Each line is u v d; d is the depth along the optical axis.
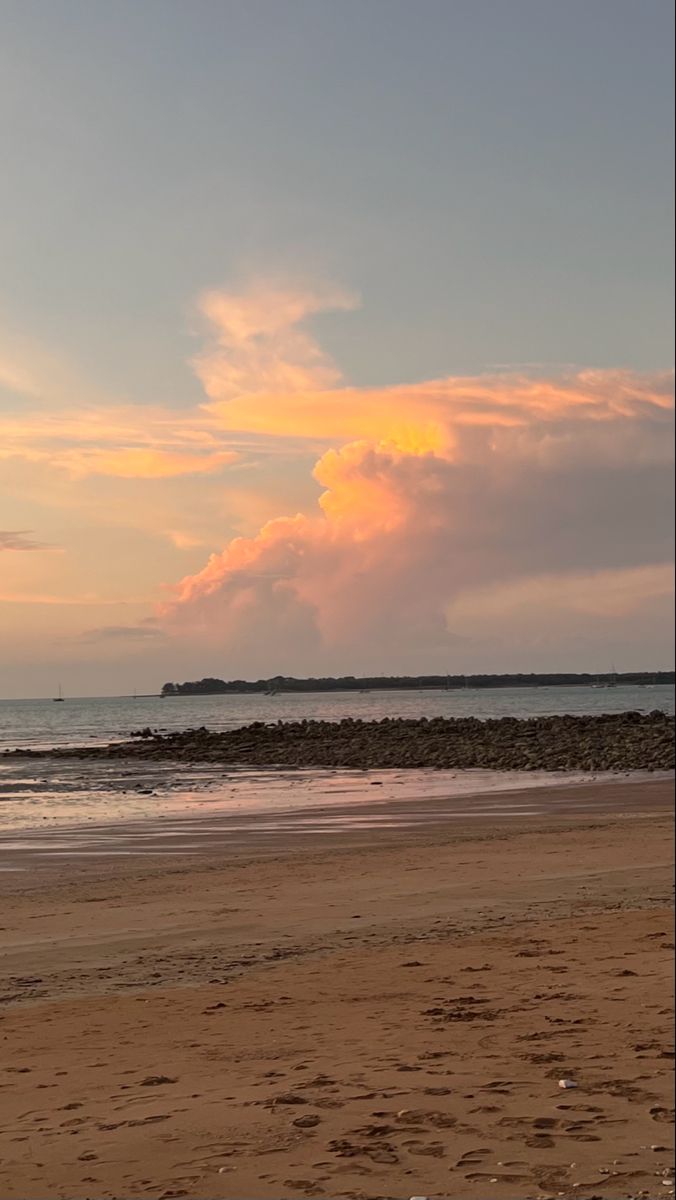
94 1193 6.52
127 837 29.44
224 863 24.17
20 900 19.50
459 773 54.31
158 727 129.62
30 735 111.00
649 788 43.22
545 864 23.23
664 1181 6.58
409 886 20.58
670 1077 8.69
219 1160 7.01
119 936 16.30
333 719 137.00
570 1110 7.92
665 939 14.91
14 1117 8.05
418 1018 11.02
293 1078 8.89
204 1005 11.97
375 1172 6.77
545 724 78.56
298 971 13.70
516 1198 6.35
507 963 13.70
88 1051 10.05
